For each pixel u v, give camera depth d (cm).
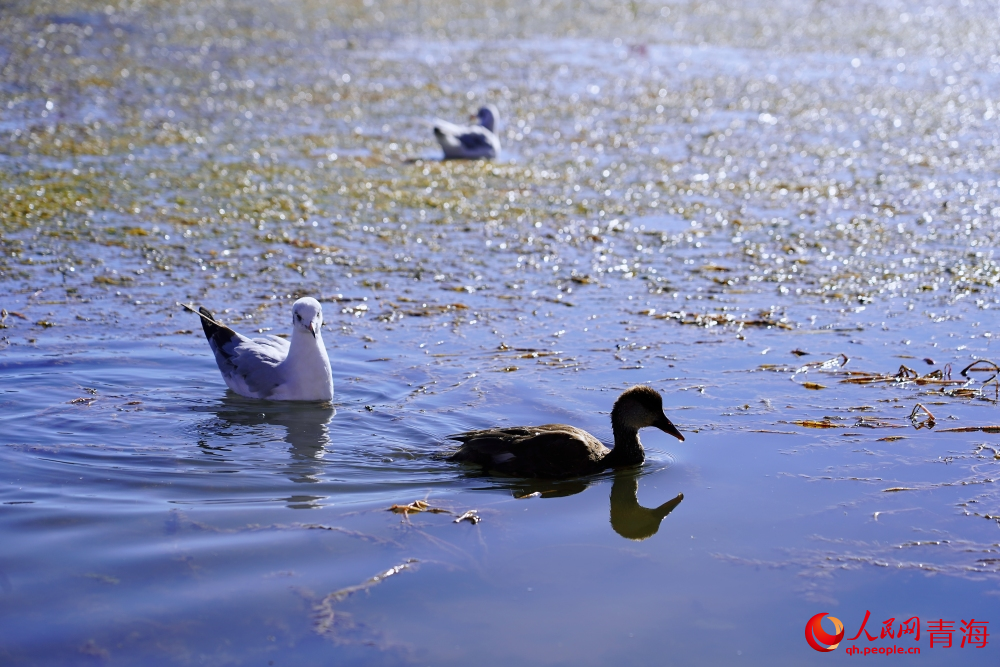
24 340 1039
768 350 1052
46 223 1472
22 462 771
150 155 1917
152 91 2506
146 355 1020
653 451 829
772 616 586
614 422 808
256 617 573
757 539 675
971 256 1403
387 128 2270
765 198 1748
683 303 1212
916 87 2831
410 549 654
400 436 854
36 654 536
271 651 545
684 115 2475
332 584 608
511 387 949
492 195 1752
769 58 3284
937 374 973
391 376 982
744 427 862
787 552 657
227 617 572
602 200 1730
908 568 637
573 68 3045
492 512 714
